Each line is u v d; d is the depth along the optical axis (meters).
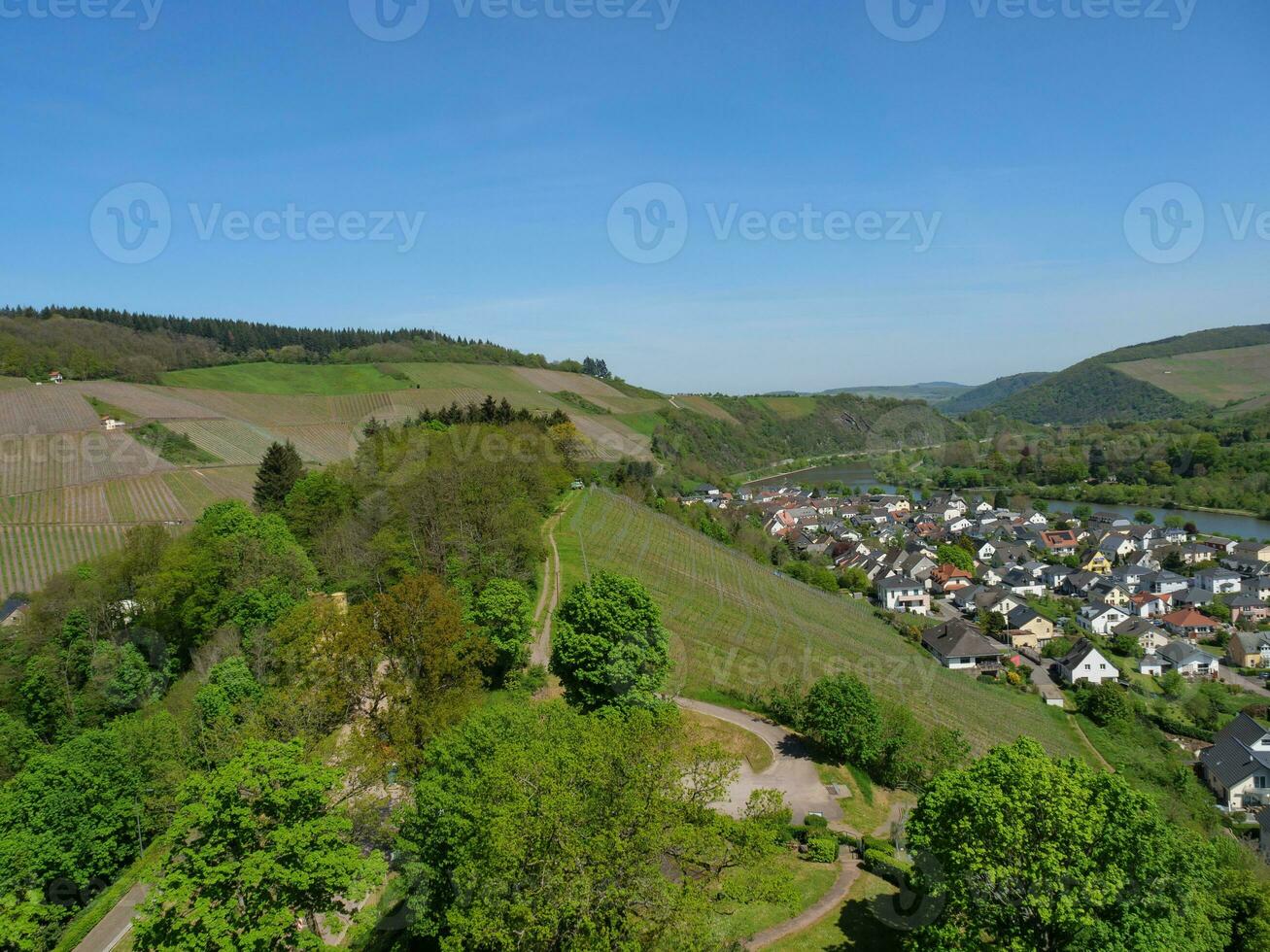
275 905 21.58
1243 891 34.94
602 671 47.06
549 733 28.39
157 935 20.77
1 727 50.25
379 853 25.45
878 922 32.12
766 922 31.92
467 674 42.66
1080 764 28.50
